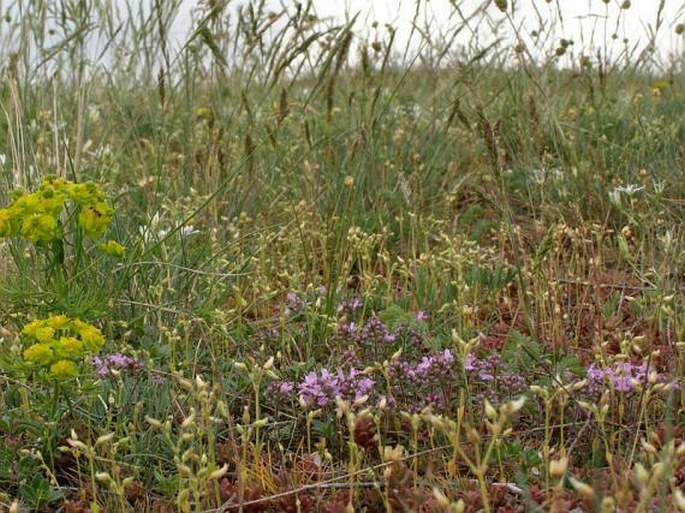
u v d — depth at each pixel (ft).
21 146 13.20
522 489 7.91
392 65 22.27
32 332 8.30
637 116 17.56
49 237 8.92
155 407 9.43
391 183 17.11
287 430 9.46
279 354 10.34
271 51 15.72
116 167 15.70
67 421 9.27
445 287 12.63
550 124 17.84
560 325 11.70
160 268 12.12
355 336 10.68
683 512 6.62
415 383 9.49
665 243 11.84
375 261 15.19
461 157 19.54
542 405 9.56
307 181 16.37
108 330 10.73
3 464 8.64
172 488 8.27
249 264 13.34
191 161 16.25
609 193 13.94
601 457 8.64
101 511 7.89
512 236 11.46
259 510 8.08
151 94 19.26
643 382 9.36
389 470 7.57
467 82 14.66
